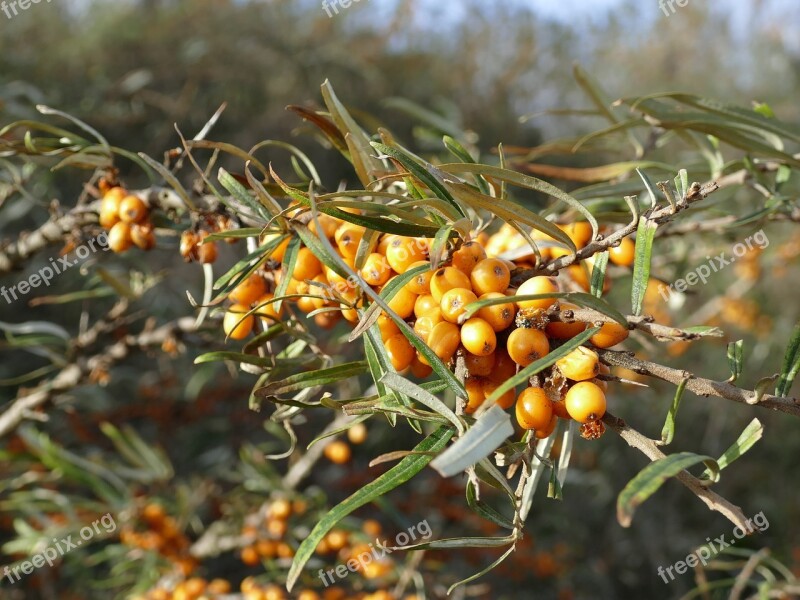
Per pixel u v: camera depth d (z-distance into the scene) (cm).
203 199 22
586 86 30
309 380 17
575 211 26
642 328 16
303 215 19
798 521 80
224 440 65
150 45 97
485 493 62
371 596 34
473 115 120
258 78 102
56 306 72
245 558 39
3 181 27
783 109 116
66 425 58
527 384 17
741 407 89
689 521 83
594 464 72
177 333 30
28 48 88
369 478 55
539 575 54
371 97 112
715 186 16
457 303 16
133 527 40
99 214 25
